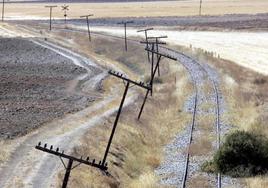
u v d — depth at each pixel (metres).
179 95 97.19
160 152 63.16
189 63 133.62
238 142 53.59
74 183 45.75
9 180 46.09
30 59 148.00
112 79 123.81
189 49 165.88
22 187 44.44
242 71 126.75
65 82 116.06
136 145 65.56
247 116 76.38
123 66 152.38
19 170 48.84
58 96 98.62
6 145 57.03
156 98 100.69
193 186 48.81
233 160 52.91
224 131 68.12
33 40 189.12
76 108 86.06
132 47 172.88
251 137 54.72
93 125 70.56
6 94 97.25
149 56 152.75
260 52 172.75
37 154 53.94
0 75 118.44
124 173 54.28
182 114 81.12
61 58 152.38
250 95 93.31
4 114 77.44
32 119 74.00
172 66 133.25
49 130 66.56
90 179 48.12
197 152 59.69
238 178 50.88
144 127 75.50
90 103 92.19
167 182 50.34
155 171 55.34
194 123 73.50
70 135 63.53
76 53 165.25
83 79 120.81
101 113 81.25
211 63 135.62
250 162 52.84
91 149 57.47
